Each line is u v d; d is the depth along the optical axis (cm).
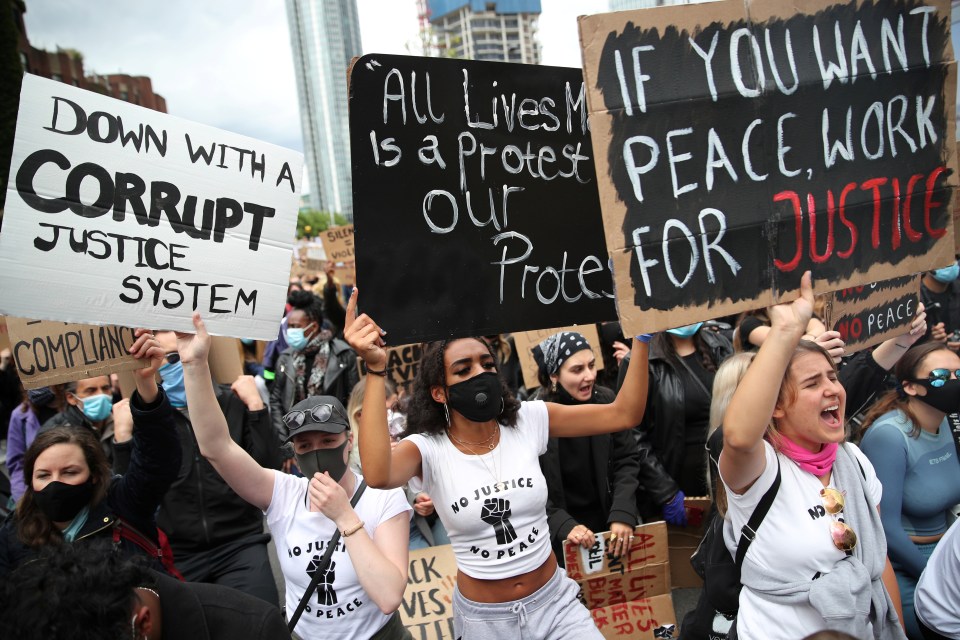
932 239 285
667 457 447
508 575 288
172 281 262
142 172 257
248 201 276
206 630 186
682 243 246
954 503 336
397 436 451
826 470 244
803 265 262
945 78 285
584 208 293
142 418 288
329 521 290
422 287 265
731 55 253
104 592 154
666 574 386
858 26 271
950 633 283
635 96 241
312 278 1534
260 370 794
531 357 584
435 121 267
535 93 284
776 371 218
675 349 457
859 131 272
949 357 318
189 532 398
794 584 236
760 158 257
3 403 830
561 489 398
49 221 241
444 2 14425
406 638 304
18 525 285
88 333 300
